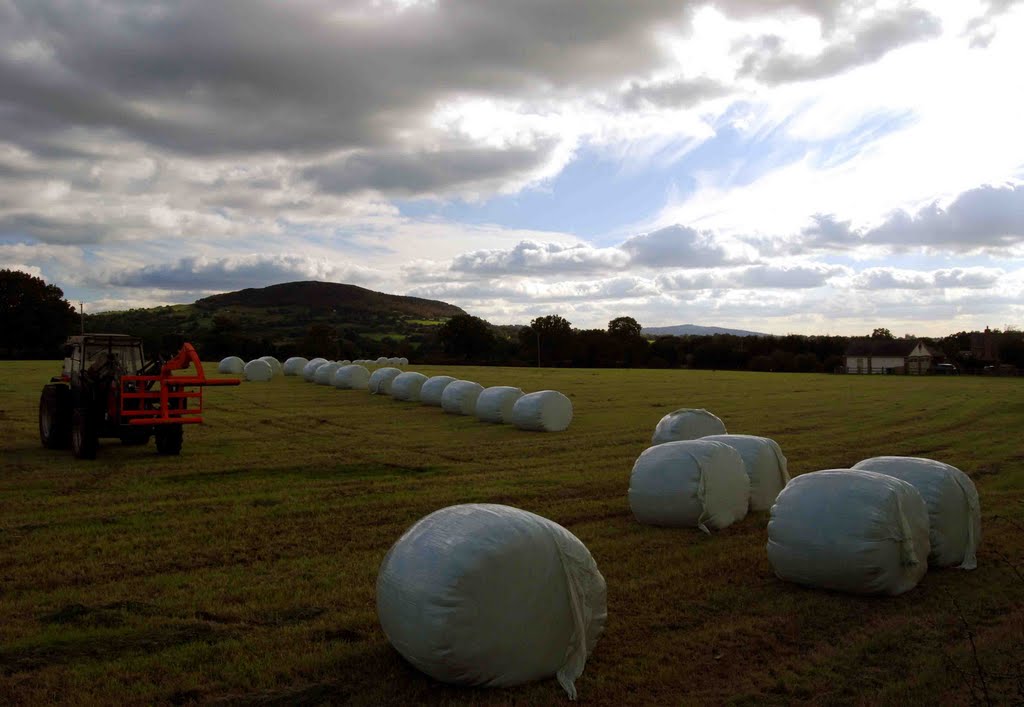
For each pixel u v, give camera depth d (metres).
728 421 23.27
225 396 29.53
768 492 10.70
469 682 5.12
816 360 74.88
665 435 14.23
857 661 5.63
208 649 5.71
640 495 9.67
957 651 5.78
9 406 23.30
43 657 5.61
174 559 8.07
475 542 5.17
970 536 7.98
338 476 13.16
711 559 8.19
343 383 33.12
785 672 5.44
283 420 21.97
